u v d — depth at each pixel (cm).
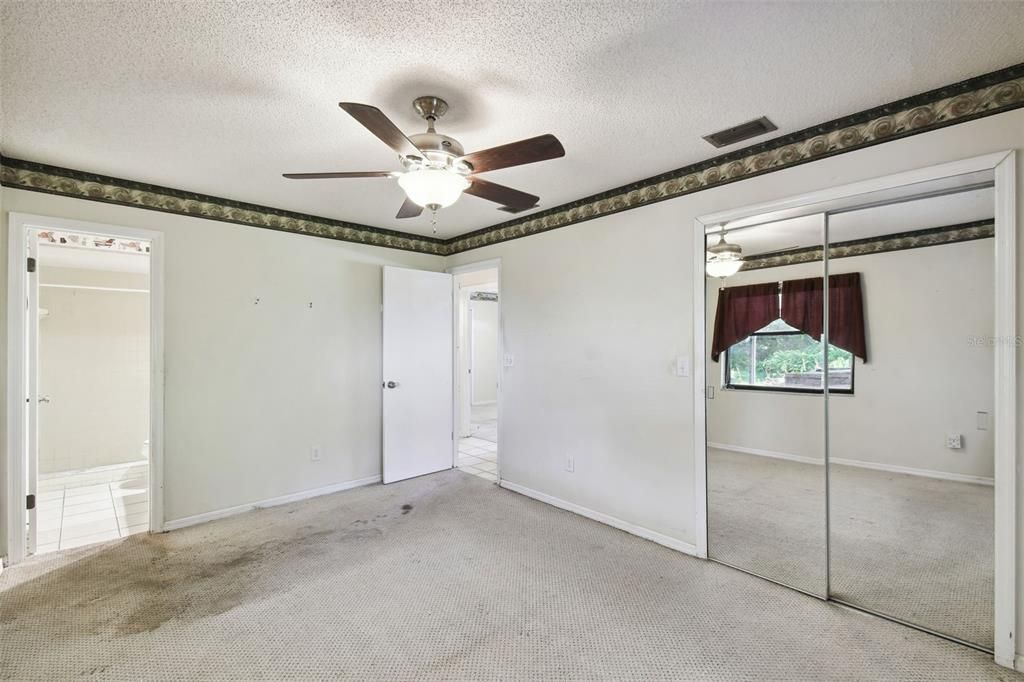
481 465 497
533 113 218
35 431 282
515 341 405
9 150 257
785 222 254
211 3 144
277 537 307
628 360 316
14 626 210
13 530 270
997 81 186
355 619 216
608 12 151
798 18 154
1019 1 145
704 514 275
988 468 203
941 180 201
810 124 230
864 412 239
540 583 247
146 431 527
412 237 462
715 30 160
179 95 200
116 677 179
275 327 369
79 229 286
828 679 177
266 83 191
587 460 343
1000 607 186
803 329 255
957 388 210
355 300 419
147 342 530
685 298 284
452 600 232
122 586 245
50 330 484
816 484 255
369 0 144
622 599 232
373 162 273
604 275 331
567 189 326
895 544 232
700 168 276
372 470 430
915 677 177
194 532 315
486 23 156
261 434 361
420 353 452
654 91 200
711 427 277
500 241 421
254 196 339
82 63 176
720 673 180
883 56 175
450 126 229
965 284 206
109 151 257
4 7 144
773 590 240
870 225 232
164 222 317
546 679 178
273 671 182
